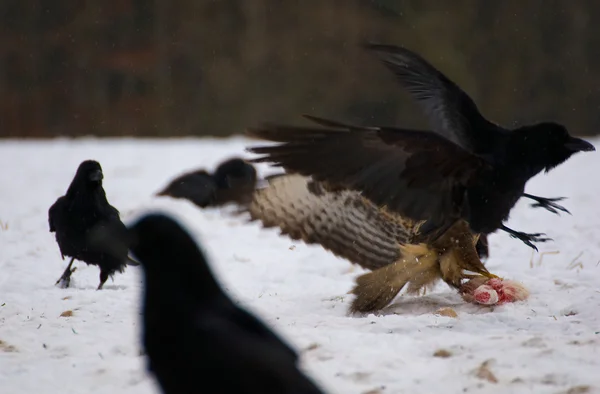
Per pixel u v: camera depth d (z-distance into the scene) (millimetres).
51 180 27547
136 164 31016
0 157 34812
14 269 14656
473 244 10969
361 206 11344
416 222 11086
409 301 11562
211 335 6043
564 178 26703
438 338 9359
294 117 63531
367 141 9750
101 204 13133
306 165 9734
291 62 64438
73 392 8227
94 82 63906
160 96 64125
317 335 9500
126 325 10453
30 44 63281
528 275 13352
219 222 18422
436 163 9953
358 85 63938
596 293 11836
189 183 20312
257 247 16156
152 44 64438
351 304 11180
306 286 13242
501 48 64938
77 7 63812
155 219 6277
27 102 63156
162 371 6172
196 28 64688
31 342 9773
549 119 65312
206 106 64125
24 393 8219
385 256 11438
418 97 11406
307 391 5973
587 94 65812
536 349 8820
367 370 8406
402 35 64125
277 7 65312
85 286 13672
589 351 8781
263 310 11344
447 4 64875
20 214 20297
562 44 65625
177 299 6188
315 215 11531
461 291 11352
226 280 13641
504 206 10422
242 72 64375
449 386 8023
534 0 65250
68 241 13125
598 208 20531
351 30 64312
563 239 16516
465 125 10766
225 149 35969
